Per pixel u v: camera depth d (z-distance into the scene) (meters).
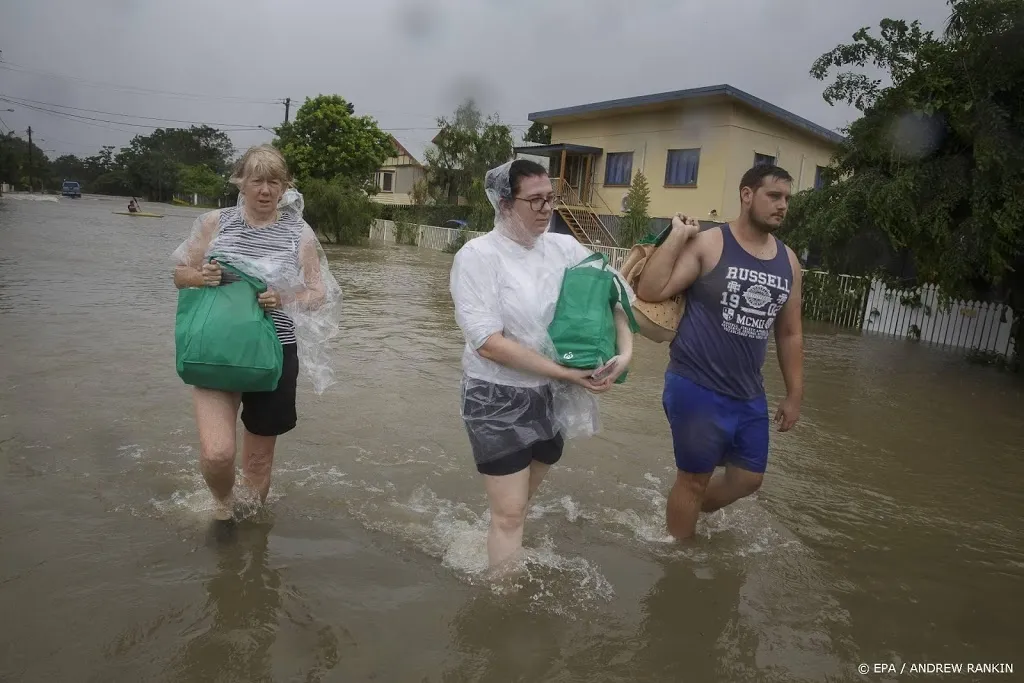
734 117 23.38
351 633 2.90
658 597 3.37
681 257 3.64
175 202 94.75
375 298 13.66
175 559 3.35
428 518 3.98
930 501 4.96
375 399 6.30
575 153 28.91
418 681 2.64
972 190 11.39
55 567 3.18
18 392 5.56
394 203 50.56
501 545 3.30
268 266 3.57
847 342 12.87
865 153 13.86
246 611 2.98
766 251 3.65
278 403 3.74
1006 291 12.99
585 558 3.68
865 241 14.73
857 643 3.13
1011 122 10.62
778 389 8.24
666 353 10.23
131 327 8.48
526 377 3.25
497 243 3.26
